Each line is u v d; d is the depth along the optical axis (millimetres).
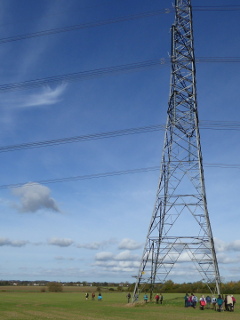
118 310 42656
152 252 49812
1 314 36281
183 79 52125
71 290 176250
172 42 53375
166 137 51000
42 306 51469
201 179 48531
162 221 50906
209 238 46312
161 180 50156
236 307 47469
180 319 31750
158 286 58938
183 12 54125
